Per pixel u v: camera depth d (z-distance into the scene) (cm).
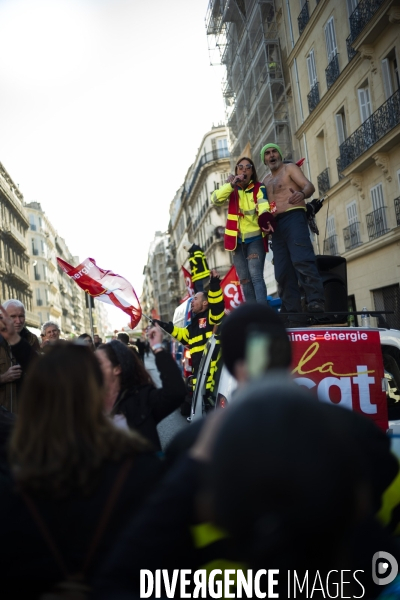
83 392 192
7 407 538
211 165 5562
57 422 186
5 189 5847
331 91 2353
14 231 6256
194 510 144
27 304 6900
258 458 92
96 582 142
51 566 177
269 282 2881
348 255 2339
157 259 13350
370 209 2180
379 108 1992
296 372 433
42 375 192
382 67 1980
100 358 322
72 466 181
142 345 3006
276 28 2939
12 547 177
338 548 96
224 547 143
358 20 2044
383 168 2027
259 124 3153
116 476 185
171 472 153
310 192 689
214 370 529
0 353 567
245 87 3359
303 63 2644
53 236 10450
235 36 3497
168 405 311
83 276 633
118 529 180
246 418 97
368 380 435
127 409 319
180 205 7950
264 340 137
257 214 700
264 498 91
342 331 445
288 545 92
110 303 632
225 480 95
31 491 180
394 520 200
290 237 700
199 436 201
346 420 196
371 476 188
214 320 698
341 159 2300
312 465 92
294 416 96
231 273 909
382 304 2180
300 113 2730
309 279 688
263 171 3284
